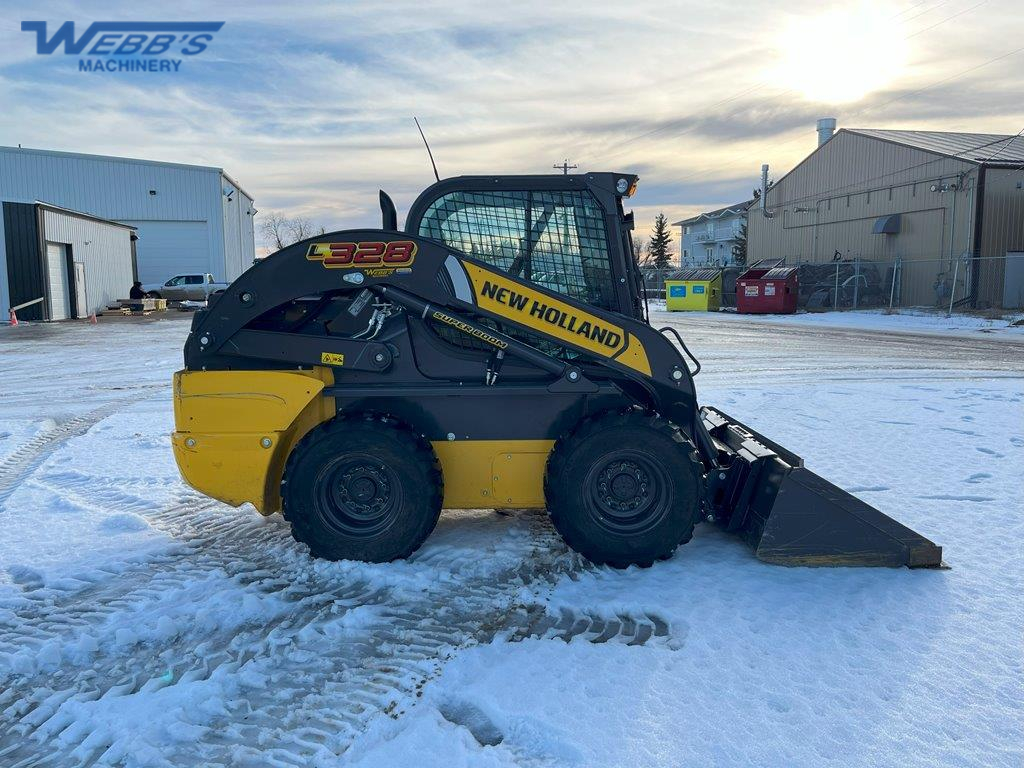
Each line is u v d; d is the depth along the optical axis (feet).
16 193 131.34
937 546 14.23
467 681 10.66
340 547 14.48
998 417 28.55
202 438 14.48
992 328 74.08
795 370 43.27
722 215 241.14
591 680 10.57
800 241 130.31
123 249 120.26
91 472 22.04
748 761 8.79
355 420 14.28
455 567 14.60
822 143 127.54
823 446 24.00
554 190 15.24
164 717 9.94
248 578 14.35
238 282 14.61
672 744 9.11
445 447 15.02
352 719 9.91
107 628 12.39
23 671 11.33
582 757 8.89
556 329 14.56
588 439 14.12
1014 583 13.55
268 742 9.46
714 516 16.34
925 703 9.89
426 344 14.90
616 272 15.37
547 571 14.44
